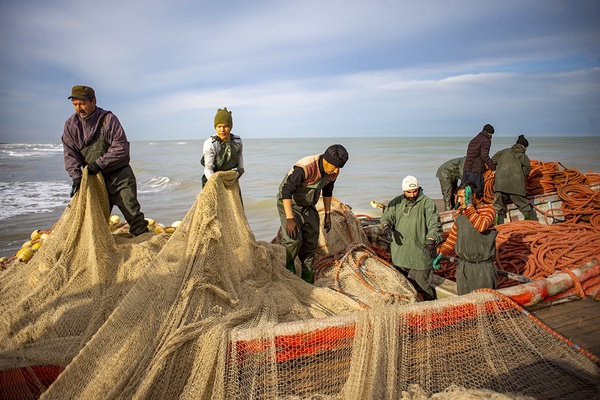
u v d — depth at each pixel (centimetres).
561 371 364
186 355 318
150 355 314
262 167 3622
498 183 859
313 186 457
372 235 692
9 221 1560
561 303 446
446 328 371
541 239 642
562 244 605
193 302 349
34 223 1523
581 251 584
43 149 10369
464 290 453
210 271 379
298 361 335
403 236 508
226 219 439
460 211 451
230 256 423
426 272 504
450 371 365
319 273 511
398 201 516
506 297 390
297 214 470
